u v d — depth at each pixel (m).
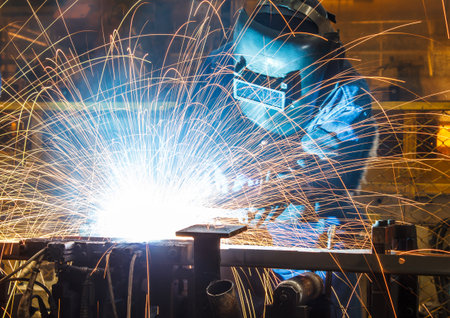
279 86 2.41
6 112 3.81
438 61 3.95
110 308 1.78
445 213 3.35
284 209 2.59
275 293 1.68
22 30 4.40
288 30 2.40
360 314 2.34
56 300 1.80
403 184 3.42
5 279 1.70
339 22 4.17
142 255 1.78
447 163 3.35
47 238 1.96
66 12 4.35
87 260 1.80
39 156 3.72
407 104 3.30
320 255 1.77
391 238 1.87
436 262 1.70
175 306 1.85
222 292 1.61
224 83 2.90
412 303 1.93
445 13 3.96
